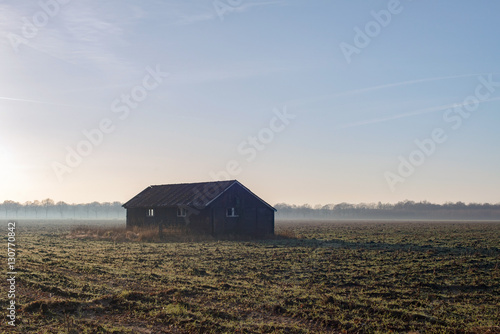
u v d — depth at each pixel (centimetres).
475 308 1661
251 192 5250
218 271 2389
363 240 4725
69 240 4538
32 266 2416
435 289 1995
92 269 2316
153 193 6056
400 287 2016
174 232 4862
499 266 2659
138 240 4459
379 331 1355
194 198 5166
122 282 2006
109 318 1447
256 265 2636
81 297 1684
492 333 1330
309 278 2208
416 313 1530
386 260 2892
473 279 2228
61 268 2378
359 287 2005
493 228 8438
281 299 1716
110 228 5628
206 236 4706
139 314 1478
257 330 1355
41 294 1730
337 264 2705
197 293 1788
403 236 5509
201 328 1344
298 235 5494
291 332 1338
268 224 5391
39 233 5947
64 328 1327
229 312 1525
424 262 2805
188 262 2733
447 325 1424
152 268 2462
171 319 1425
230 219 5059
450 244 4178
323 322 1441
